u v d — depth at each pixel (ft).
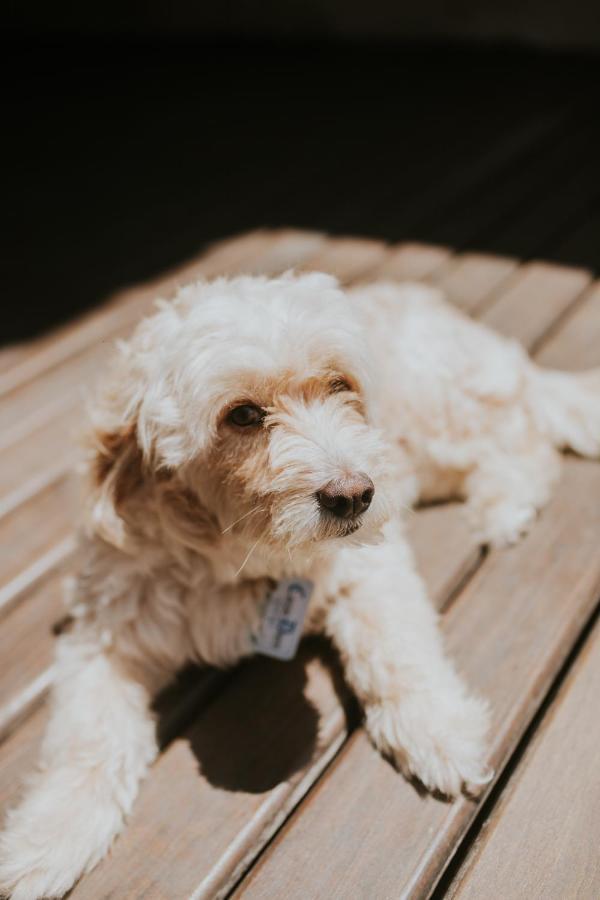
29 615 2.09
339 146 4.35
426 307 2.33
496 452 2.19
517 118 4.34
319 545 1.70
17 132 5.25
